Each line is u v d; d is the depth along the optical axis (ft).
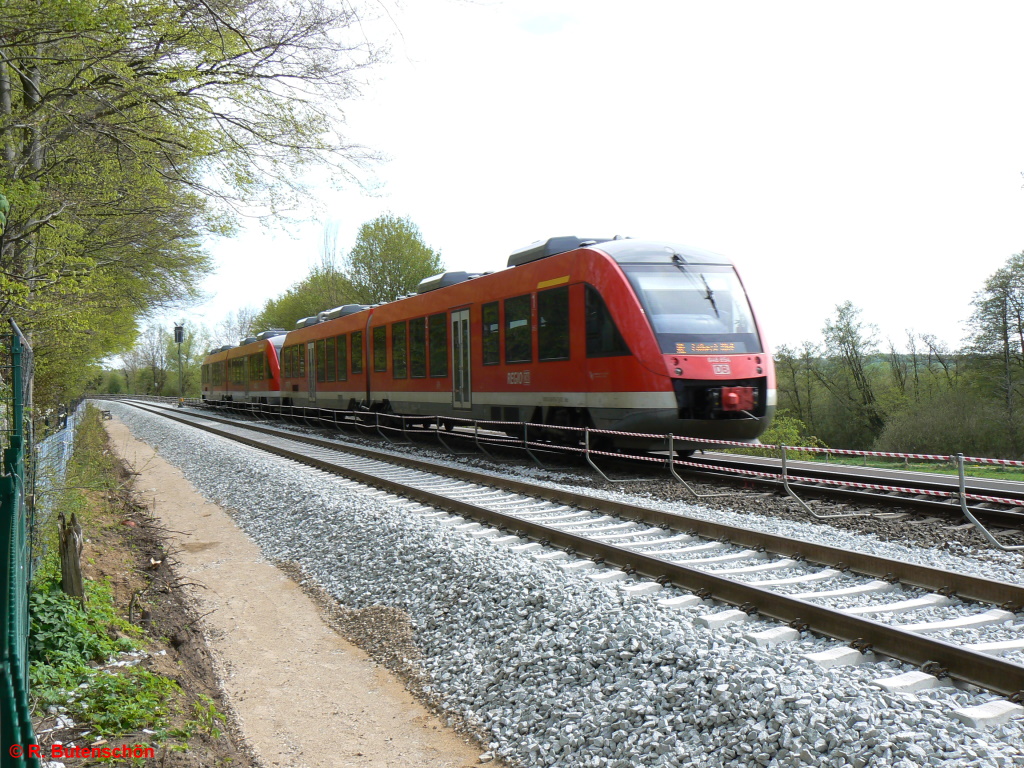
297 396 91.61
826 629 16.06
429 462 46.62
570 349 43.16
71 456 37.45
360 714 16.34
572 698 14.53
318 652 20.08
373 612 22.06
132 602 20.98
